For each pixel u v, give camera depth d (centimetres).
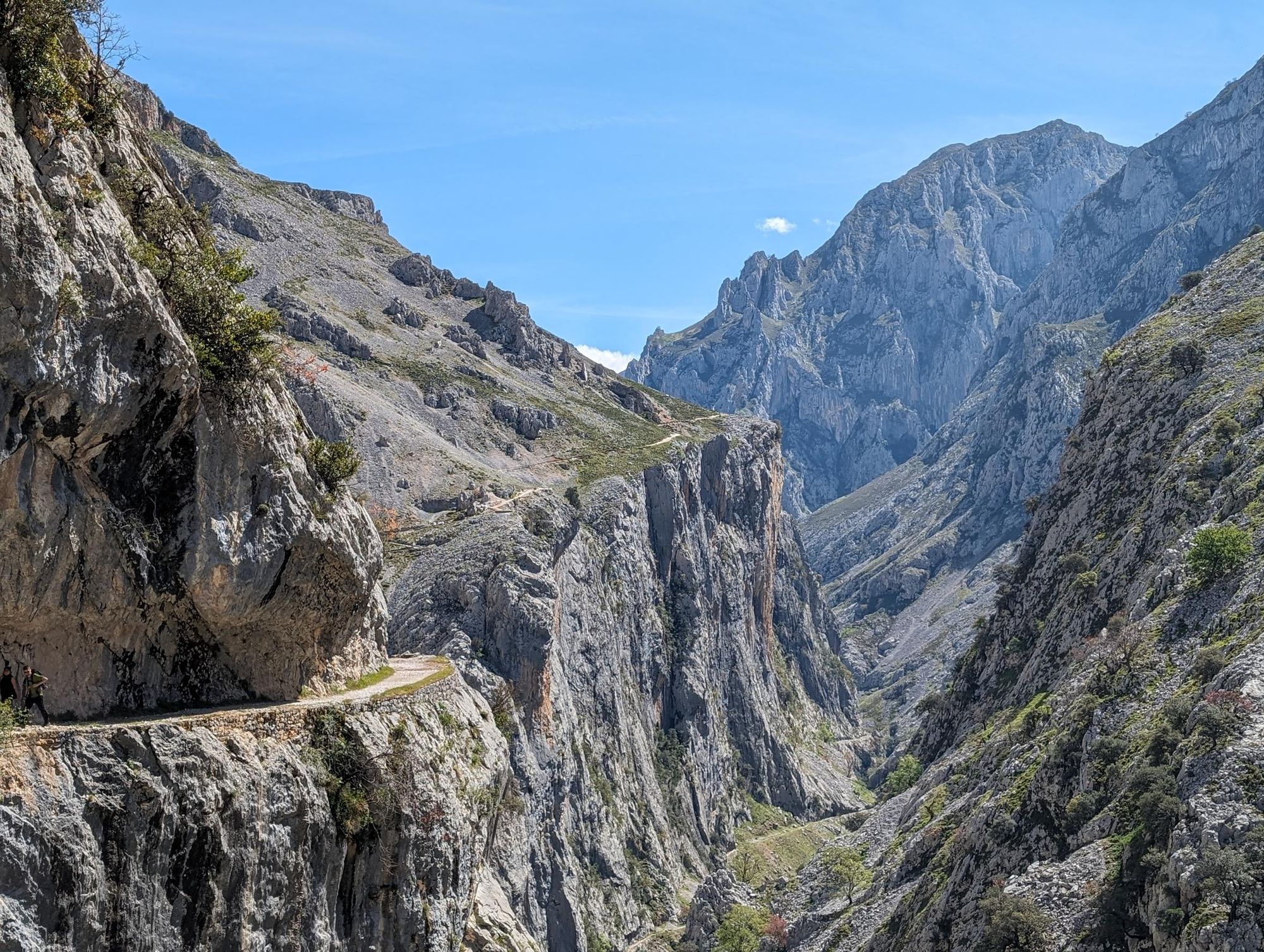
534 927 12681
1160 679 9350
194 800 2988
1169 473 12269
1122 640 10144
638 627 19262
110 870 2733
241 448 3575
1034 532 16200
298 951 3431
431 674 5075
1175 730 8269
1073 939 7625
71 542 2981
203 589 3431
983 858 9606
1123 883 7575
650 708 19112
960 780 12938
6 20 2939
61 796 2639
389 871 3891
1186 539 10838
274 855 3316
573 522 17588
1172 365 14475
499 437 19750
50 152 2994
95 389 2955
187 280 3450
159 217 3519
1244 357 13575
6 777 2534
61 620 3038
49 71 3014
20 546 2839
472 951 5125
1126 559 12212
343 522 4112
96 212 3078
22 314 2702
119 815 2759
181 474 3381
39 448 2870
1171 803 7475
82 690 3114
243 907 3158
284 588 3809
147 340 3130
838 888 13225
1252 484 10600
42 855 2544
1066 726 9962
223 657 3678
